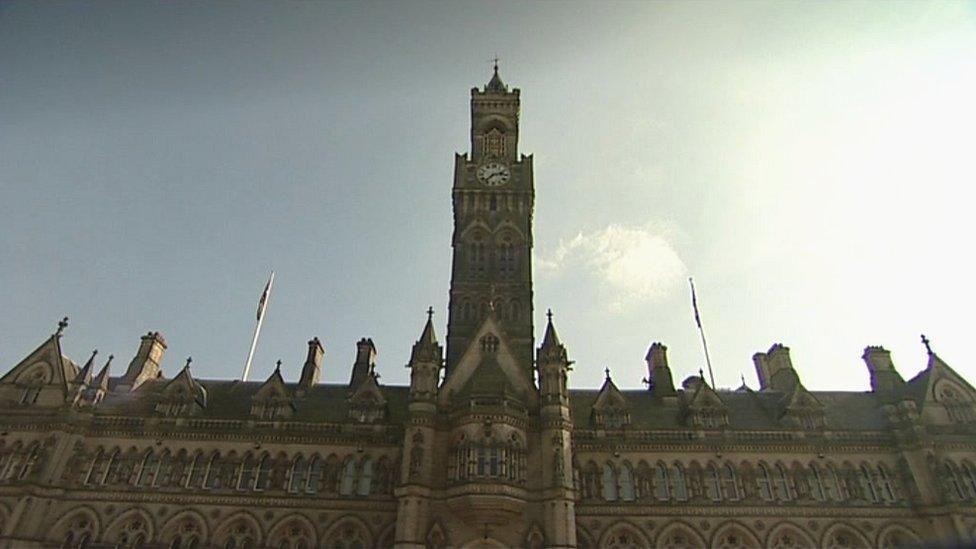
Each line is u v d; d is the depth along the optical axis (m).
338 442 55.81
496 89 88.25
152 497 52.19
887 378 63.78
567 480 49.59
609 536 51.00
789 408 58.75
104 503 51.75
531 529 47.47
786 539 50.88
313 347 69.62
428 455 50.75
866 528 50.97
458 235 73.44
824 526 51.06
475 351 57.66
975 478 52.28
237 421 56.31
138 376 64.62
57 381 57.91
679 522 51.41
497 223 74.38
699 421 57.94
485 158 80.50
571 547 46.50
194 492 52.56
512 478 48.75
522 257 71.75
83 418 55.19
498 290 69.00
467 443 49.84
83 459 53.88
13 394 56.44
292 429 56.31
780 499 52.62
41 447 53.47
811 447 55.00
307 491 53.44
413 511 47.56
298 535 51.41
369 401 59.19
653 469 54.41
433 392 53.94
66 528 50.62
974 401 56.66
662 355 67.44
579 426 57.94
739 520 51.44
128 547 50.12
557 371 54.91
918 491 51.75
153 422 55.91
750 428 57.50
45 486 51.25
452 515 48.16
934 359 60.31
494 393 52.34
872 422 58.88
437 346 57.75
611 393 59.91
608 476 54.47
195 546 50.59
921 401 57.53
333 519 51.78
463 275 70.12
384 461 54.88
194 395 59.09
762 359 73.06
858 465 54.31
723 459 54.72
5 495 50.78
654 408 62.00
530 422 52.69
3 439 53.94
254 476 53.69
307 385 65.44
